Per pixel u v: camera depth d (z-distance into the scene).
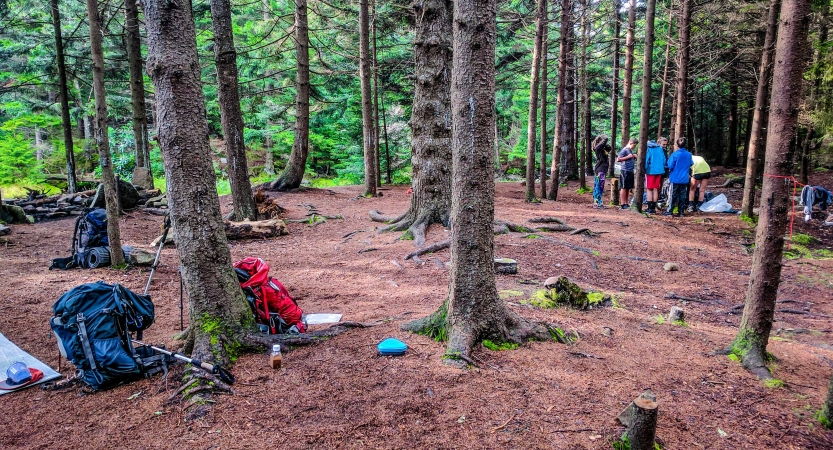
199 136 3.86
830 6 11.44
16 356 4.17
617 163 12.95
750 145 11.32
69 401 3.42
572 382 3.59
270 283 4.59
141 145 15.09
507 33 19.12
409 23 17.94
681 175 11.84
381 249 8.01
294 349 4.06
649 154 12.37
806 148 14.73
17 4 17.70
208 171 3.94
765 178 4.09
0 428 3.09
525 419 3.08
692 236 9.92
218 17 9.68
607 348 4.29
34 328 4.89
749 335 4.25
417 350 3.98
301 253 8.17
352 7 17.59
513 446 2.81
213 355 3.73
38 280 6.49
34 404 3.40
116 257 7.14
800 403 3.54
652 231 10.02
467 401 3.26
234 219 10.34
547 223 9.85
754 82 19.45
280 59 19.00
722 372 3.99
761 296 4.18
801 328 5.60
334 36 19.03
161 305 5.66
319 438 2.88
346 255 7.89
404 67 19.05
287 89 22.33
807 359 4.47
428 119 8.73
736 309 5.98
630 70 13.24
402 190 16.75
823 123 12.88
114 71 20.50
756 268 4.21
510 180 25.48
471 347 3.93
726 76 19.19
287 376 3.62
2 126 23.38
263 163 28.23
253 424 3.03
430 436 2.90
